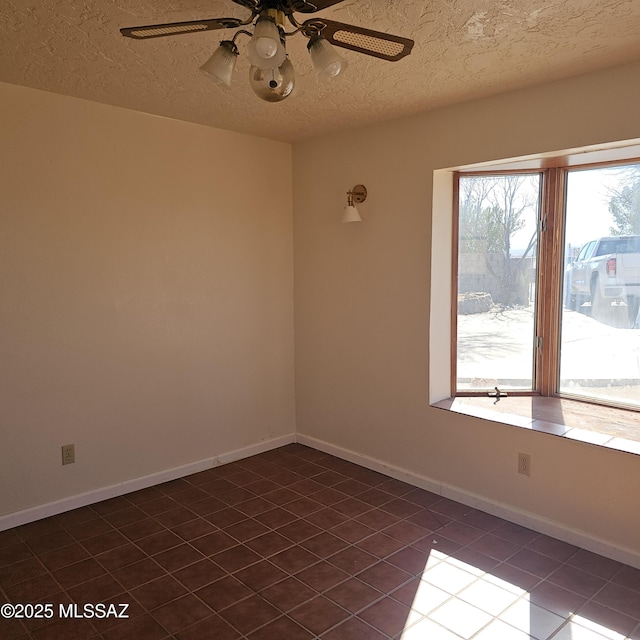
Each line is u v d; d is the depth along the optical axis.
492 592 2.24
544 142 2.59
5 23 1.92
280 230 3.87
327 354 3.79
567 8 1.79
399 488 3.28
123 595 2.23
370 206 3.38
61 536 2.71
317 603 2.18
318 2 1.44
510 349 3.23
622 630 2.01
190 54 2.20
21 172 2.69
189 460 3.49
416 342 3.21
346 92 2.68
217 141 3.44
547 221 3.04
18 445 2.79
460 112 2.89
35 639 1.98
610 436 2.54
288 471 3.55
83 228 2.92
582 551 2.55
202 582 2.33
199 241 3.41
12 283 2.70
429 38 2.04
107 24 1.93
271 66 1.46
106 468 3.12
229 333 3.63
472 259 3.22
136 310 3.16
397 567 2.43
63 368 2.91
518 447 2.78
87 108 2.87
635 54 2.21
